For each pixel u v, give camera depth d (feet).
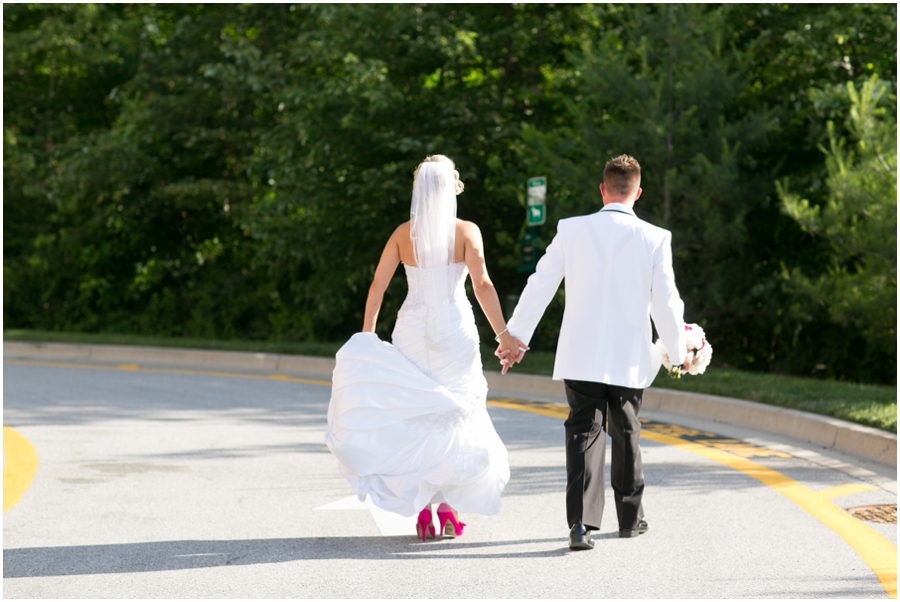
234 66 91.86
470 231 25.39
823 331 68.90
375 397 24.82
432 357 25.03
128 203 102.01
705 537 25.75
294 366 74.79
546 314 76.64
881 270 54.44
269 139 86.33
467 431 25.05
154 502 29.66
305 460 36.47
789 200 56.90
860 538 25.67
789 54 72.13
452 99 82.02
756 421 44.78
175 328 107.34
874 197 53.42
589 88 68.23
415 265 25.36
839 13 67.56
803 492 31.09
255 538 25.63
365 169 81.66
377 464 24.81
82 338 91.04
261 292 102.68
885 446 36.42
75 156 98.07
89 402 52.75
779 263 70.59
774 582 21.94
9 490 31.09
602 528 26.71
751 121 64.90
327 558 23.79
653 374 25.22
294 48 87.35
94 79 113.39
